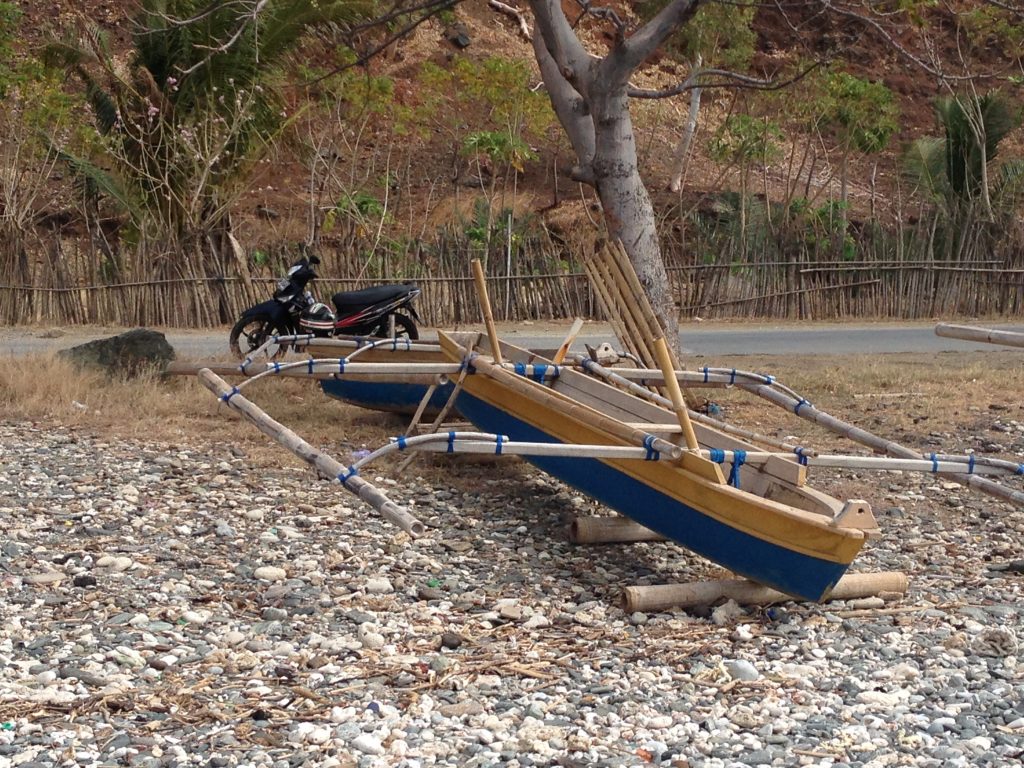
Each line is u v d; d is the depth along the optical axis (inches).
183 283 792.3
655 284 492.4
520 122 1213.7
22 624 247.0
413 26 570.9
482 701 219.1
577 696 223.6
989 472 310.3
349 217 905.5
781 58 1508.4
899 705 224.1
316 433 437.1
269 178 1162.0
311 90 1189.7
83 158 928.3
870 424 491.5
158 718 204.7
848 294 959.0
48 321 791.7
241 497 353.4
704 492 285.3
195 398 480.7
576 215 1129.4
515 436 356.5
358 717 208.5
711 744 203.6
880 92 1174.3
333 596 276.1
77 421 448.1
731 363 657.6
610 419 305.9
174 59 869.2
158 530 317.7
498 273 858.8
